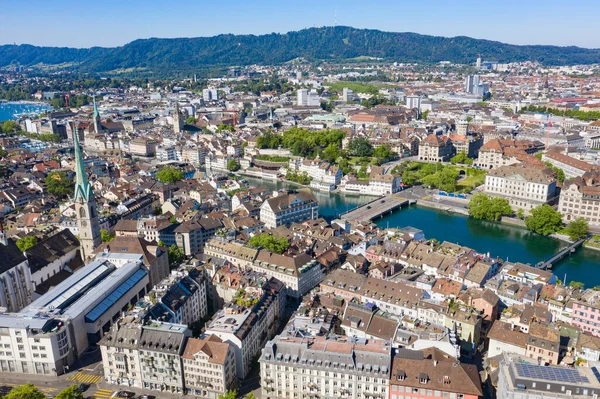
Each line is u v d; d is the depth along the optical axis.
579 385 186.38
